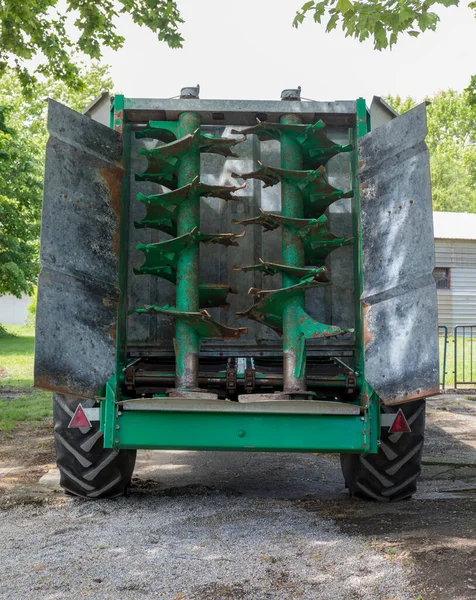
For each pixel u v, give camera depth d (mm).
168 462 7684
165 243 5176
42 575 3742
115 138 5246
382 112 5719
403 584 3436
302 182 5336
